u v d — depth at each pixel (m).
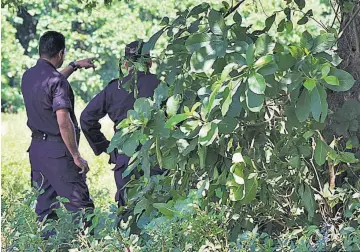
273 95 7.06
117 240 7.56
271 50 6.91
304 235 7.59
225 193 7.94
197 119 7.25
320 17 29.38
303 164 8.04
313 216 8.05
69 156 11.45
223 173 7.86
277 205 8.29
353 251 7.22
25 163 21.88
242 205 7.99
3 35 38.16
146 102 7.54
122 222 8.60
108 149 7.55
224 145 7.96
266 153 8.01
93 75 39.09
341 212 8.50
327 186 8.25
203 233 7.51
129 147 7.44
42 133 11.48
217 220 7.75
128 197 8.88
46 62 11.54
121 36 37.97
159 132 7.48
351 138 8.43
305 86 6.52
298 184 8.07
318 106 6.54
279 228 8.52
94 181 18.34
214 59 7.10
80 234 8.10
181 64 7.99
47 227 8.49
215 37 7.23
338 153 7.55
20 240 8.00
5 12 37.47
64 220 8.50
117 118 11.40
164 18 8.71
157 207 7.84
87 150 25.16
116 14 37.97
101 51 38.53
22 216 8.35
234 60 7.14
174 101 7.64
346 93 8.88
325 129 8.46
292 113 7.58
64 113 11.27
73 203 11.41
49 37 11.55
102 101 11.50
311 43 7.10
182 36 8.45
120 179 10.91
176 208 7.75
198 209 7.64
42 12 38.81
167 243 7.39
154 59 8.85
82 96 40.88
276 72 6.88
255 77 6.37
